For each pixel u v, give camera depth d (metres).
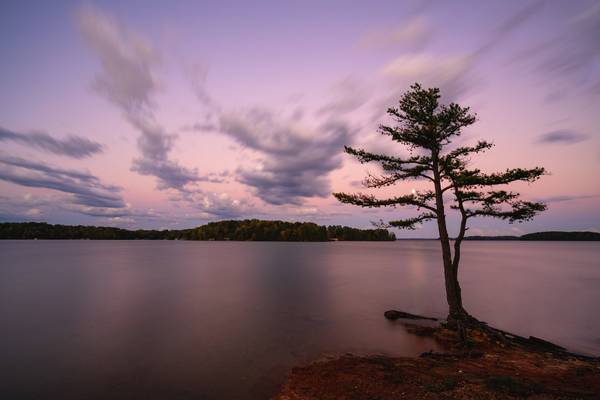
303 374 11.96
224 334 17.98
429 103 17.25
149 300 27.77
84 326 19.64
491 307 25.28
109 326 19.64
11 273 47.44
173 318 21.55
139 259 76.88
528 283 38.84
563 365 12.12
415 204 17.34
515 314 23.06
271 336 17.56
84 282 38.56
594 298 29.00
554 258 93.38
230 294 30.88
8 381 12.12
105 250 122.69
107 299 28.17
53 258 78.25
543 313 23.36
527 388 9.12
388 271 52.38
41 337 17.47
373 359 13.09
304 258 83.25
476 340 15.59
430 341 16.58
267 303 26.64
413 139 17.05
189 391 11.16
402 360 12.99
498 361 12.60
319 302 27.16
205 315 22.44
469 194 16.22
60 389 11.46
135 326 19.61
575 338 17.98
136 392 11.16
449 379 10.15
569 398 8.44
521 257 99.12
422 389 9.50
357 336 17.61
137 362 13.88
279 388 11.17
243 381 11.88
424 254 107.62
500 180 14.73
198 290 33.16
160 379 12.18
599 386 9.62
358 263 68.56
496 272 52.00
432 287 35.56
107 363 13.81
